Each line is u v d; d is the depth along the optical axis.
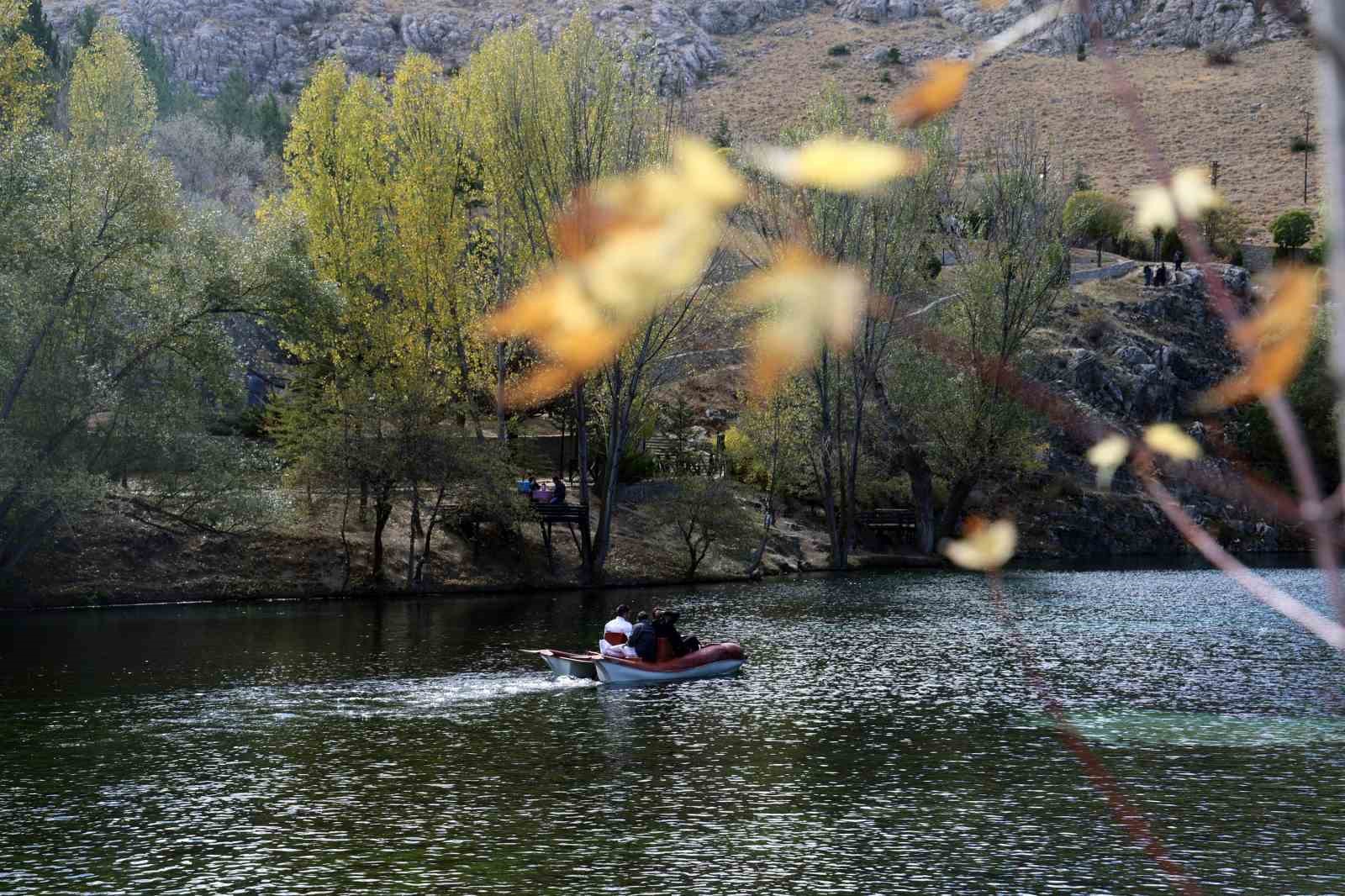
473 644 33.16
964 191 64.94
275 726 22.56
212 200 80.50
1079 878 14.08
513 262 52.38
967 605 44.22
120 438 40.31
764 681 28.03
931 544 65.56
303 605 42.88
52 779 18.61
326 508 50.44
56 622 37.38
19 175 37.34
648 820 16.58
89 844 15.41
